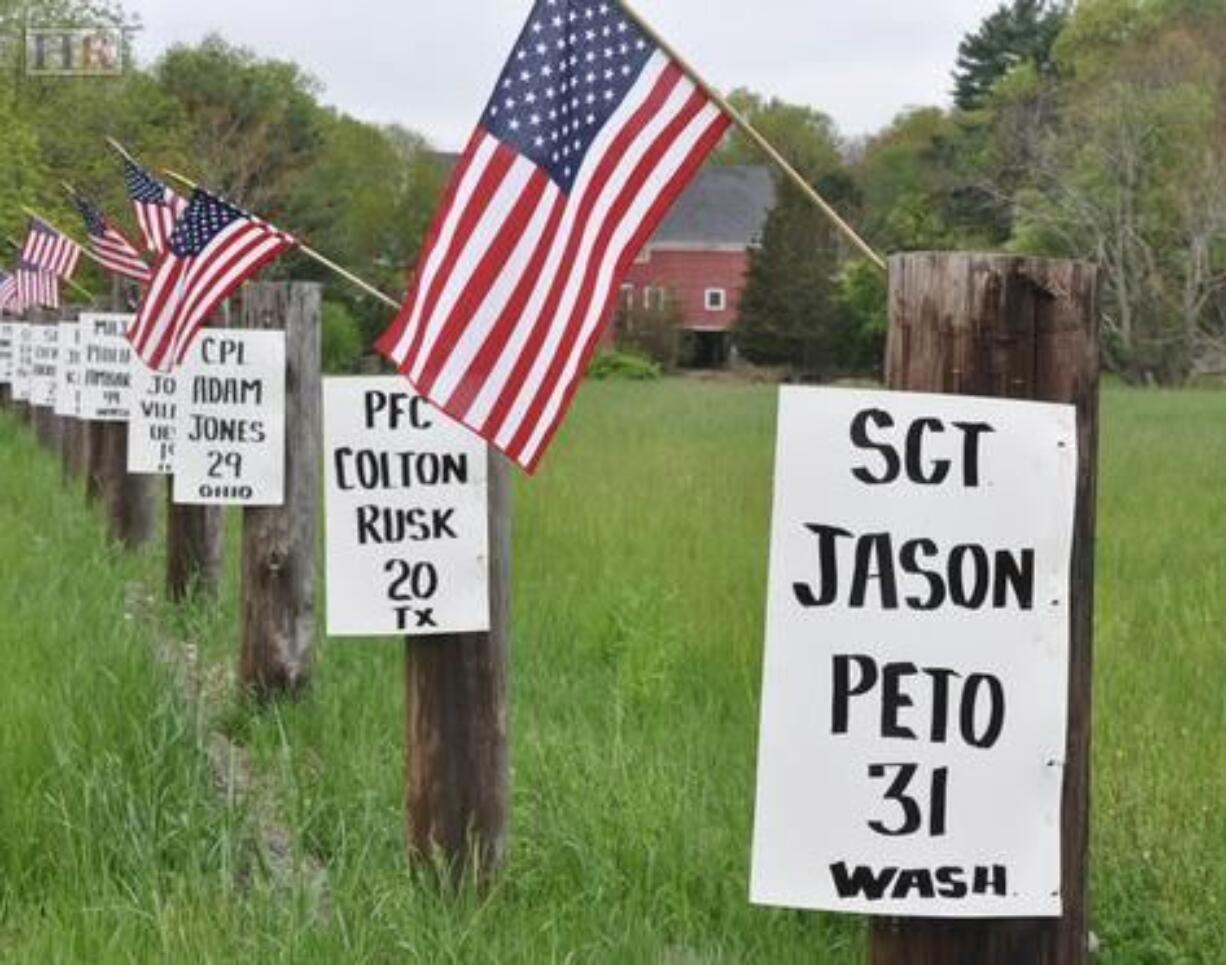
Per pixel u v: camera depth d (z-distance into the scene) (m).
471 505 6.00
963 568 3.51
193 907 5.28
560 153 4.56
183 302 9.00
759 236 92.31
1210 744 6.82
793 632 3.52
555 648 9.56
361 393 5.92
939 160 85.81
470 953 5.02
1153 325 69.94
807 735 3.52
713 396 45.47
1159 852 5.69
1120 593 10.73
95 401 13.74
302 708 8.26
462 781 5.99
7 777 6.36
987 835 3.55
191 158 58.88
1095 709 7.49
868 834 3.53
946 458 3.50
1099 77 76.38
